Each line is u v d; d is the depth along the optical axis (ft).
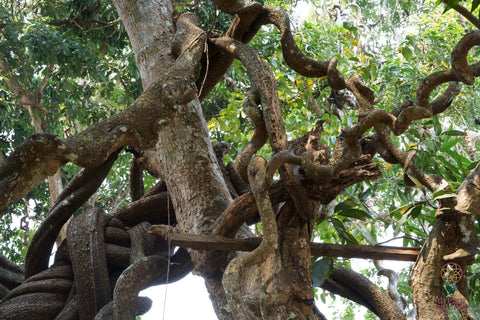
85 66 30.73
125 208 14.98
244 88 29.32
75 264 13.60
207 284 10.82
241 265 8.42
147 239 14.44
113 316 12.42
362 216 11.85
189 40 12.78
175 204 12.03
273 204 9.62
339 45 26.63
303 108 23.07
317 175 9.05
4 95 32.76
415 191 12.78
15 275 15.33
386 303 13.51
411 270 9.75
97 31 32.14
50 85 32.35
